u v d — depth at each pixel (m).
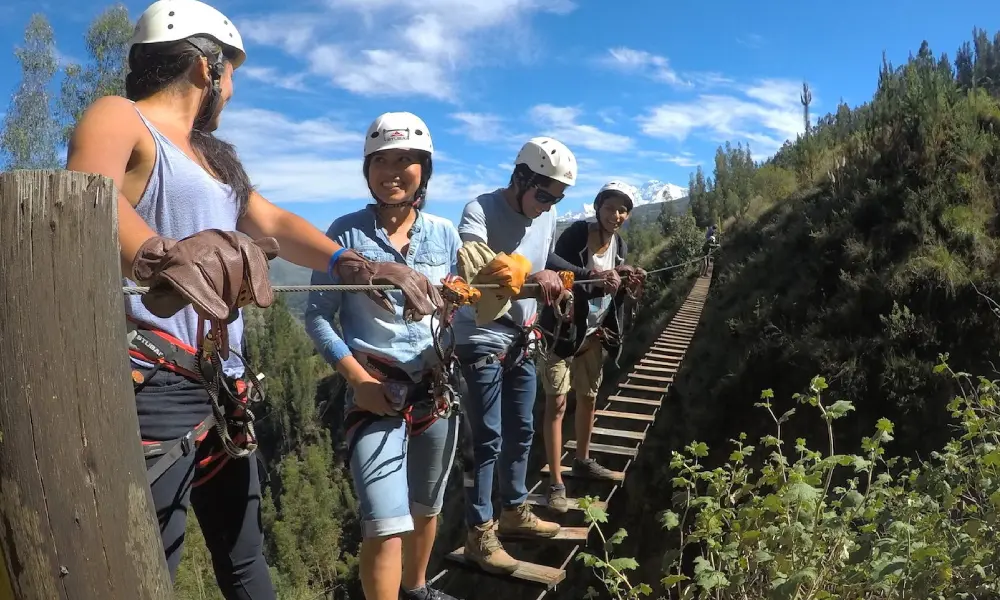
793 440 12.32
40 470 0.79
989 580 2.23
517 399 3.28
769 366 13.91
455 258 2.50
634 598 2.35
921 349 11.52
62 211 0.80
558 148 3.00
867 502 2.35
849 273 13.70
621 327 4.38
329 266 1.77
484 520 3.11
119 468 0.85
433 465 2.45
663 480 13.74
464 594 9.89
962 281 11.66
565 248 4.07
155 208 1.38
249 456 1.76
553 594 9.30
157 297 0.96
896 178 14.41
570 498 4.52
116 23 19.39
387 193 2.22
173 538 1.43
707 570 2.23
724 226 27.16
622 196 4.00
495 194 3.17
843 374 12.13
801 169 23.27
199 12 1.48
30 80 18.73
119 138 1.26
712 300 19.38
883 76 19.70
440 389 2.18
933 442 10.50
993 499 2.23
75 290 0.81
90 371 0.82
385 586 2.06
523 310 3.15
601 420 7.62
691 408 15.14
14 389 0.78
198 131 1.57
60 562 0.81
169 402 1.39
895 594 2.28
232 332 1.54
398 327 2.19
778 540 2.27
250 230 1.81
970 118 14.09
